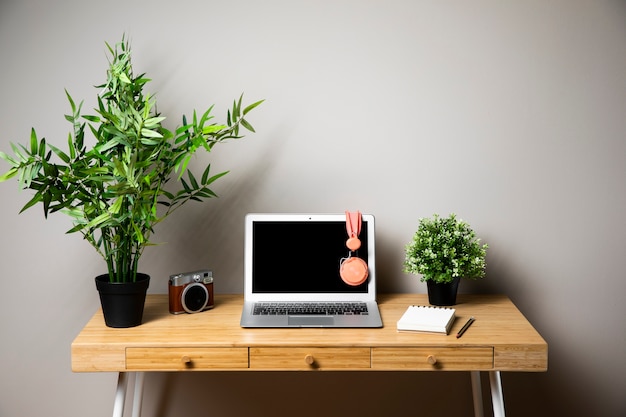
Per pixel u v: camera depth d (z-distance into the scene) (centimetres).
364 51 213
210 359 171
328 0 212
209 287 199
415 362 171
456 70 213
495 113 214
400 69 213
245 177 216
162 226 217
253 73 213
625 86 213
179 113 214
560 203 216
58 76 212
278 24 212
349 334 177
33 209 215
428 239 196
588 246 217
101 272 218
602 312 219
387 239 218
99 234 217
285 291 201
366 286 201
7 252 216
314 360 171
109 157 180
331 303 199
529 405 225
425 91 214
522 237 217
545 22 212
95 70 212
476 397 213
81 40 211
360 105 214
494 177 216
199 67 213
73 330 220
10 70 211
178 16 212
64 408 224
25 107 212
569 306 219
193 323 186
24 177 167
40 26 211
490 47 212
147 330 180
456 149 215
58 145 214
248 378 226
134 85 180
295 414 226
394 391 227
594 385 222
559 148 214
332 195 217
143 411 227
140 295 182
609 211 216
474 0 212
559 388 223
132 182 171
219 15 212
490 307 202
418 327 178
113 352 170
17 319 219
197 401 227
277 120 214
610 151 214
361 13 212
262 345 170
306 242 202
